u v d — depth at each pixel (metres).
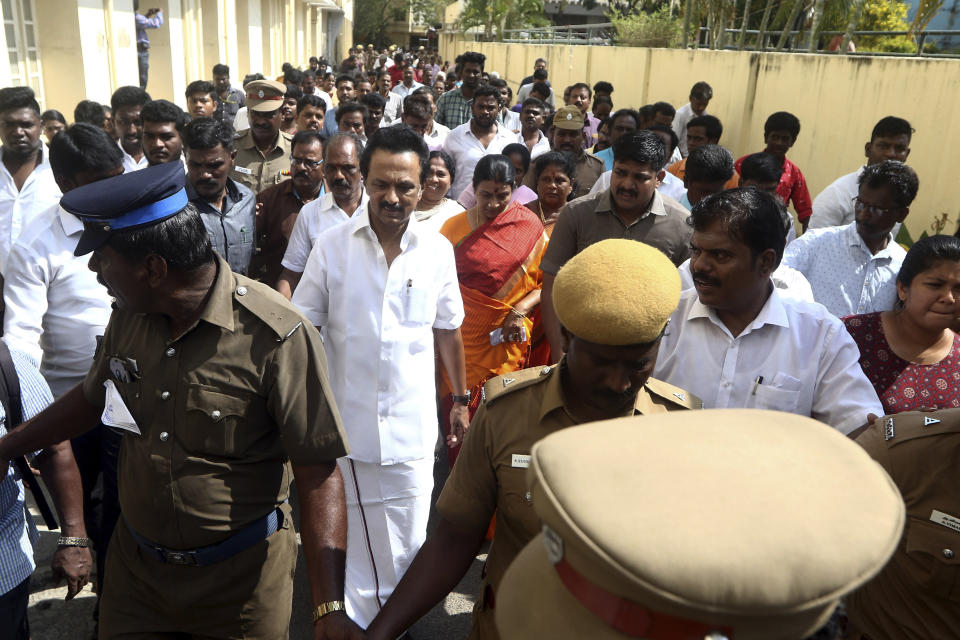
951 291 2.42
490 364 4.06
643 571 0.72
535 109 7.16
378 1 48.34
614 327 1.36
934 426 1.80
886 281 3.42
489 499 1.74
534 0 32.12
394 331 2.84
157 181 1.78
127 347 2.00
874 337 2.64
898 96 7.88
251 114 5.74
